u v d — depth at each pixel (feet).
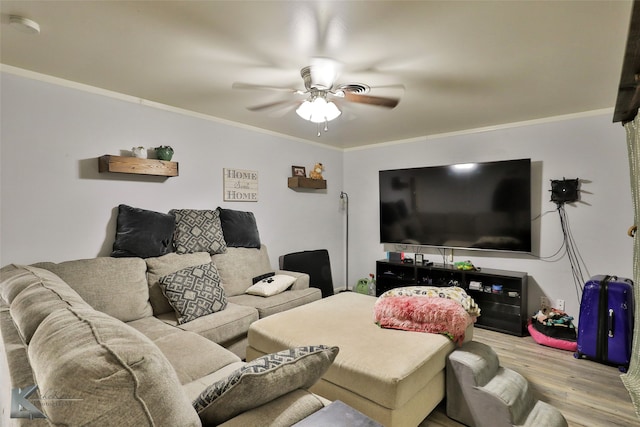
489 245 11.82
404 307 7.20
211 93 8.68
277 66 7.00
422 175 13.15
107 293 7.47
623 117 5.30
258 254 11.35
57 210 7.68
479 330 11.35
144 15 5.16
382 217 14.34
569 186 10.52
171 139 9.79
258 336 7.23
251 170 12.11
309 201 14.60
